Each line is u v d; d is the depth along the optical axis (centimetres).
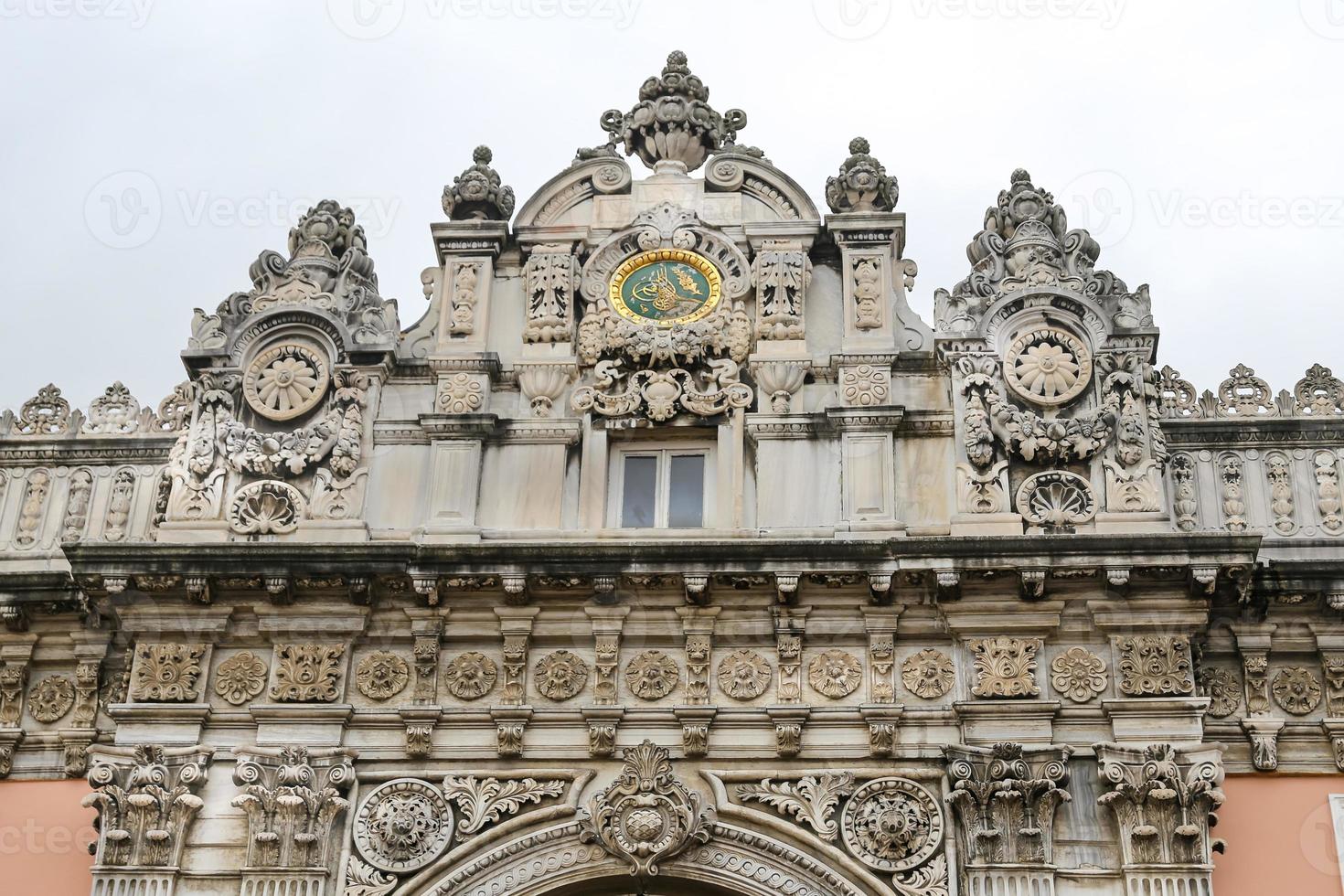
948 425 2512
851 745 2314
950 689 2336
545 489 2508
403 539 2467
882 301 2606
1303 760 2338
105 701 2469
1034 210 2650
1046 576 2323
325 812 2297
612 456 2570
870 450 2484
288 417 2570
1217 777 2223
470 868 2270
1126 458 2438
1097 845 2230
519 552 2364
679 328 2605
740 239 2689
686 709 2330
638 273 2678
